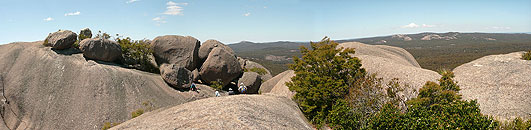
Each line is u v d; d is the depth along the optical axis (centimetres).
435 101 849
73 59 2059
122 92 1850
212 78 2466
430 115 772
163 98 1970
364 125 893
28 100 1767
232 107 809
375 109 938
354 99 1003
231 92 2125
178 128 648
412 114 791
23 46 2234
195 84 2389
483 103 995
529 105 935
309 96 1152
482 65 1195
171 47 2461
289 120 859
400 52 2094
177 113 782
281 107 995
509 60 1179
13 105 1739
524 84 1001
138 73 2100
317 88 1144
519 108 938
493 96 1008
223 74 2459
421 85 1088
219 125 659
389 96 952
